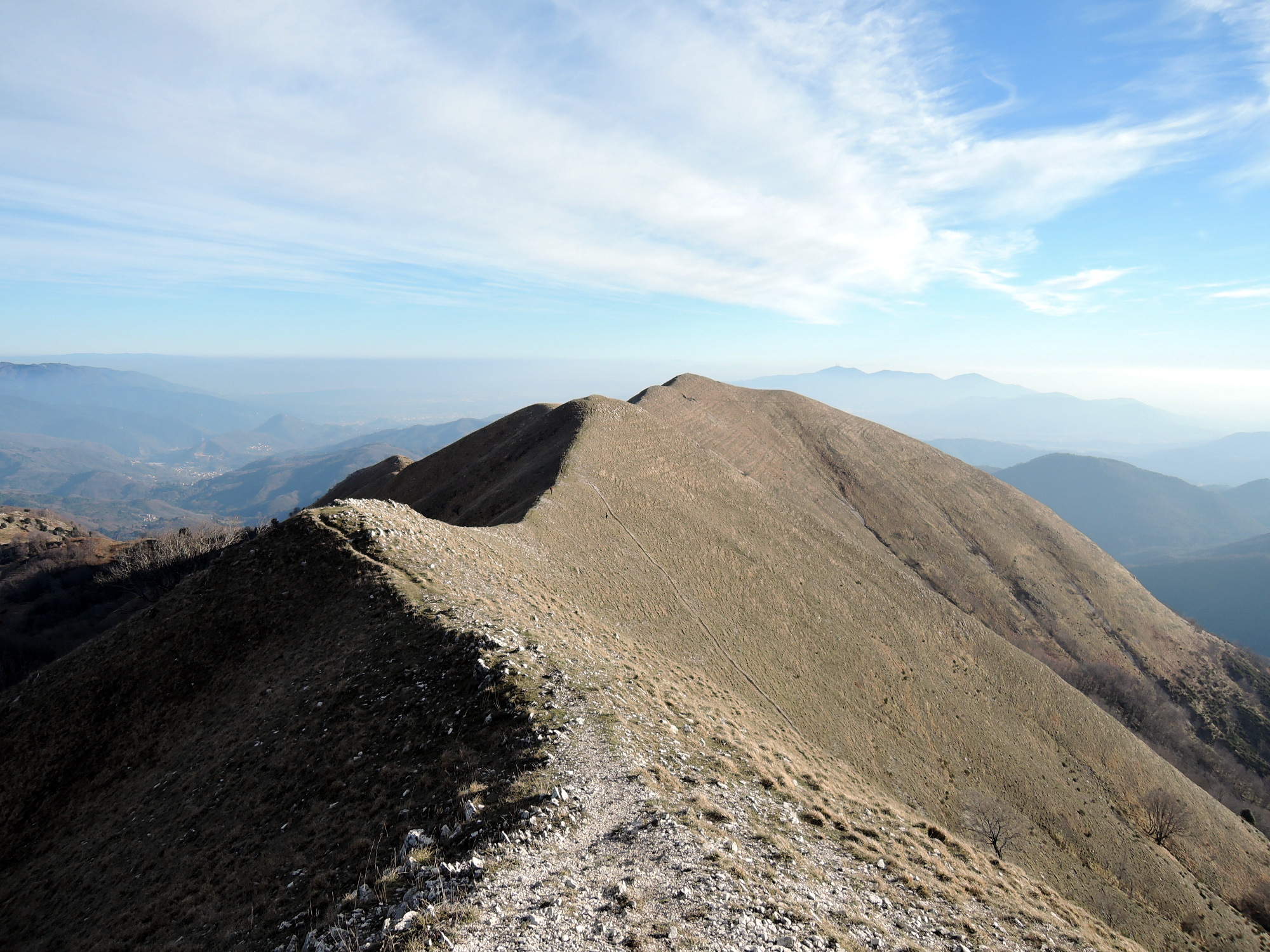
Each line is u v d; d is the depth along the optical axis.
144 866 18.00
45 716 27.33
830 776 25.53
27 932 17.66
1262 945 44.94
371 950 10.02
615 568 51.84
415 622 25.75
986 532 138.25
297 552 32.91
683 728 22.39
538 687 20.69
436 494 85.06
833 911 13.38
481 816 14.32
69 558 83.50
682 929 11.06
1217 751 96.75
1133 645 120.12
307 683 24.27
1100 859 48.03
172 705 26.56
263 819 17.89
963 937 14.21
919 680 62.00
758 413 153.25
